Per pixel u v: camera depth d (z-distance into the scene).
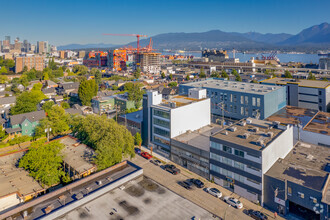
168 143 84.25
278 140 63.72
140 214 45.22
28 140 100.75
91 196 48.34
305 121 96.25
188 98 98.50
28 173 60.94
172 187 66.81
